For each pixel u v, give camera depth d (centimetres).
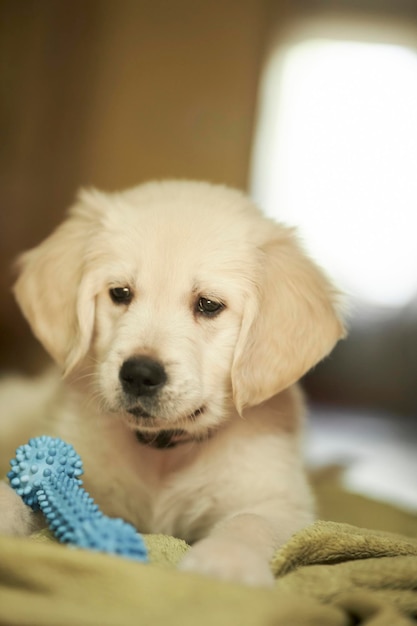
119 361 186
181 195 217
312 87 698
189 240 198
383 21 684
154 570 118
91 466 201
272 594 117
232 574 128
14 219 617
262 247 207
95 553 121
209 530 196
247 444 199
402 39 689
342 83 702
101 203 222
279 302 204
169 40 627
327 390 680
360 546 157
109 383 186
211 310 197
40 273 221
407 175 706
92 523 131
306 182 706
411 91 702
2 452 239
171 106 631
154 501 202
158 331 188
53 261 219
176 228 200
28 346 545
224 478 198
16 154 615
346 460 365
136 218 205
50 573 117
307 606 116
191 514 201
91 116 626
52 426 211
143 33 625
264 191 695
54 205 623
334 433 501
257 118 638
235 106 631
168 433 200
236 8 625
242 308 198
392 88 704
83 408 206
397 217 707
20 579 118
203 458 199
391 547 161
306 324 206
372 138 708
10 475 150
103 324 203
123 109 629
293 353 204
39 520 158
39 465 146
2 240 612
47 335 216
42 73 613
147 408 183
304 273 211
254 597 115
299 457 212
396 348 683
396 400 675
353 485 331
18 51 608
